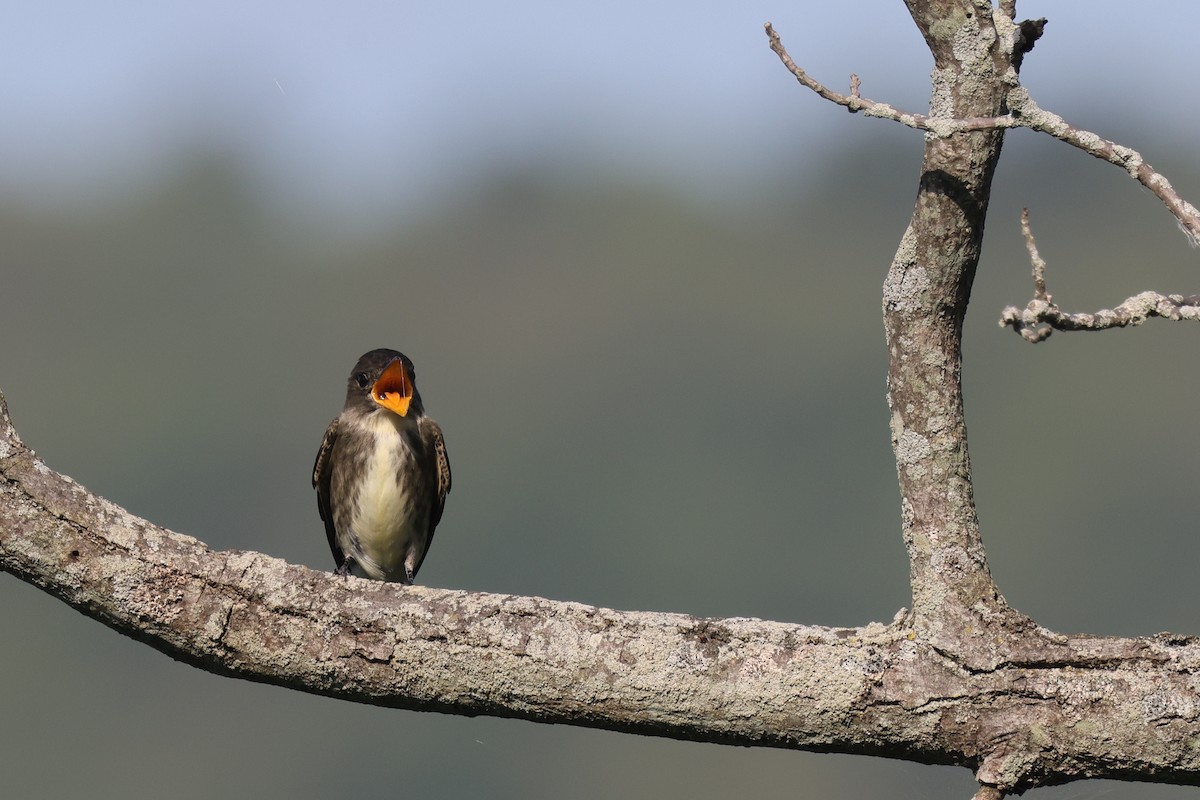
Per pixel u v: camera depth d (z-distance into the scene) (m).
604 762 19.45
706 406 30.47
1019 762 3.80
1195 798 6.77
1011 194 32.31
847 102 3.87
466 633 3.99
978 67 3.82
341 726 20.97
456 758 20.00
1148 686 3.79
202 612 4.02
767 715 3.90
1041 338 3.58
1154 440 27.50
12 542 4.01
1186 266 30.31
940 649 3.88
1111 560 25.25
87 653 22.84
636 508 27.92
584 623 4.00
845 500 27.70
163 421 31.55
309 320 35.53
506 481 29.30
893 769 15.35
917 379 3.98
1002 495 27.14
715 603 25.75
